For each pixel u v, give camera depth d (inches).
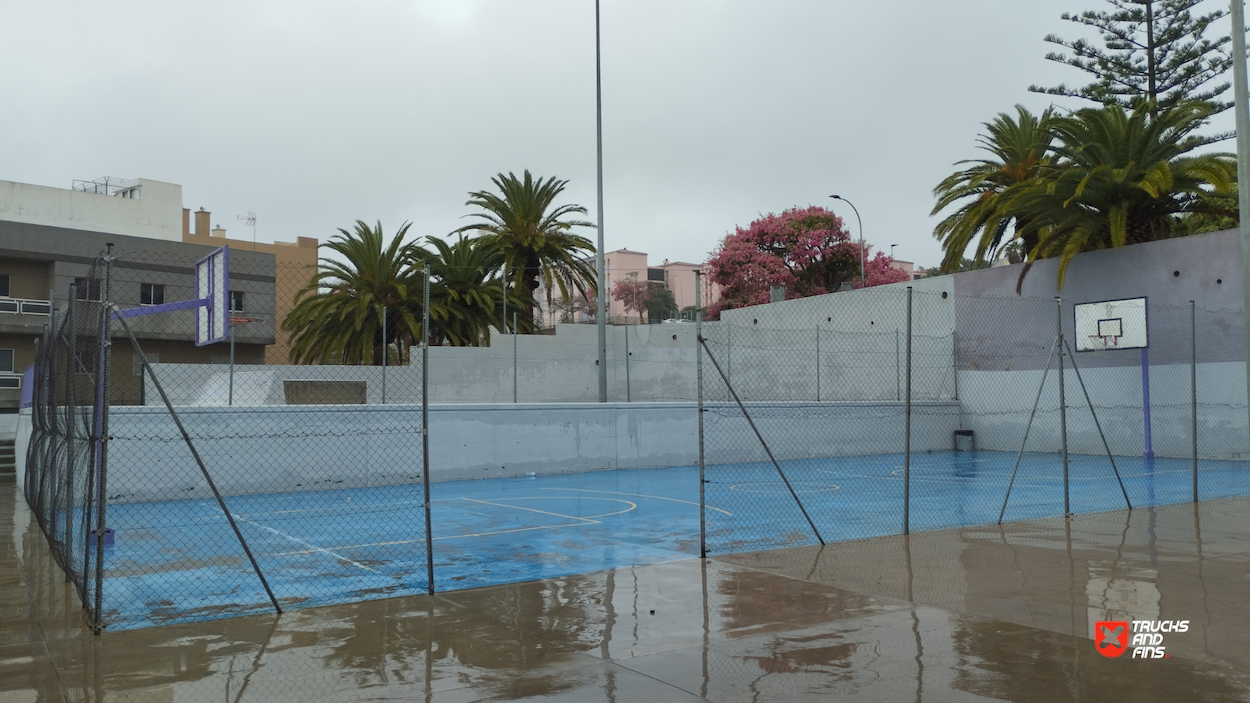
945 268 1147.3
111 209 1951.3
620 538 427.2
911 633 234.2
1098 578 302.7
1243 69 398.9
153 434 625.0
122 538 443.2
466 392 1031.6
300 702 184.2
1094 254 971.3
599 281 1002.7
